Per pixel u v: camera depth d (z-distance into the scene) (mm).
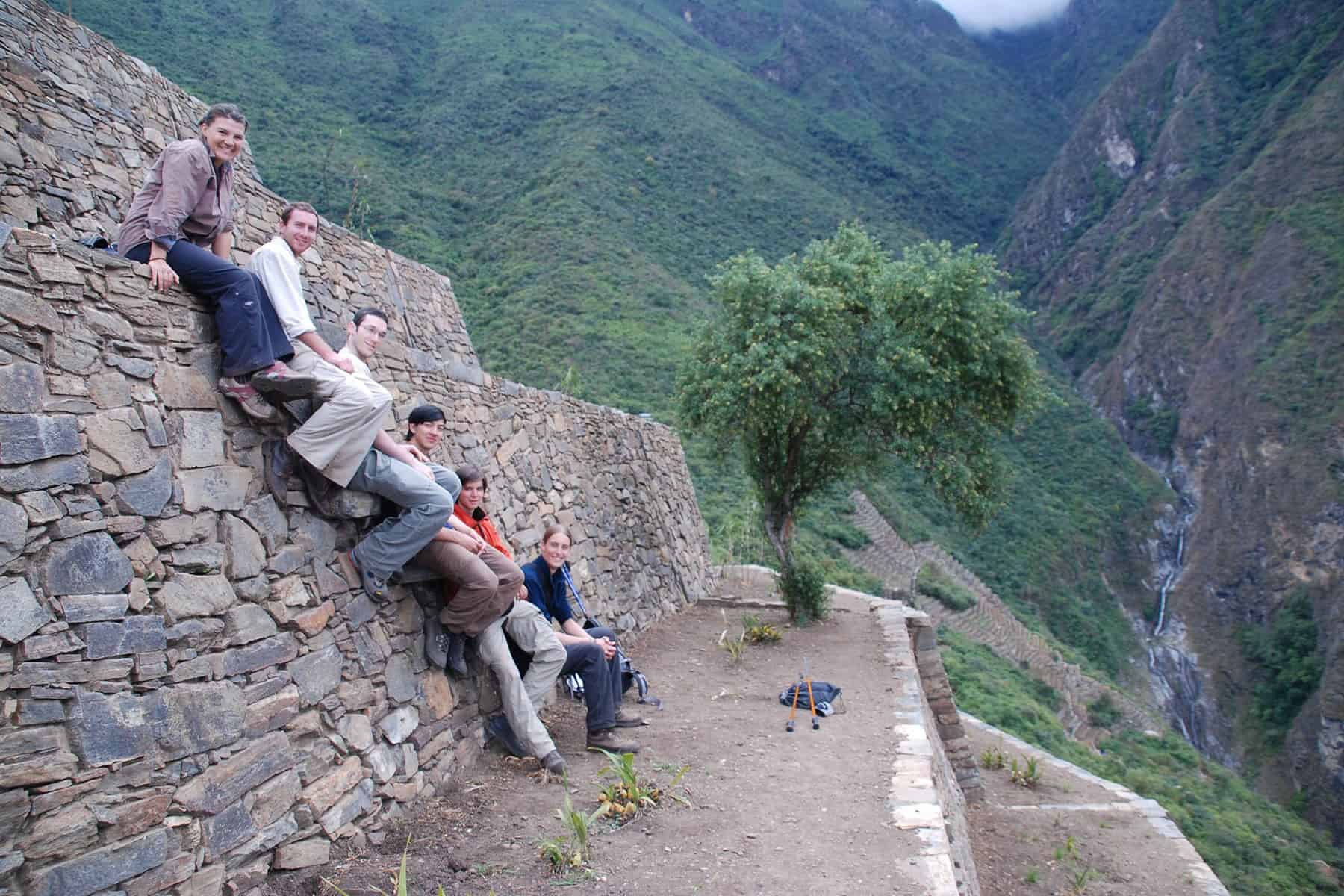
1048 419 68188
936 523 46969
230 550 3723
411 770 4621
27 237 3074
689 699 7820
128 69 6789
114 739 3035
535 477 9289
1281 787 44375
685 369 13148
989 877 10445
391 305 8391
